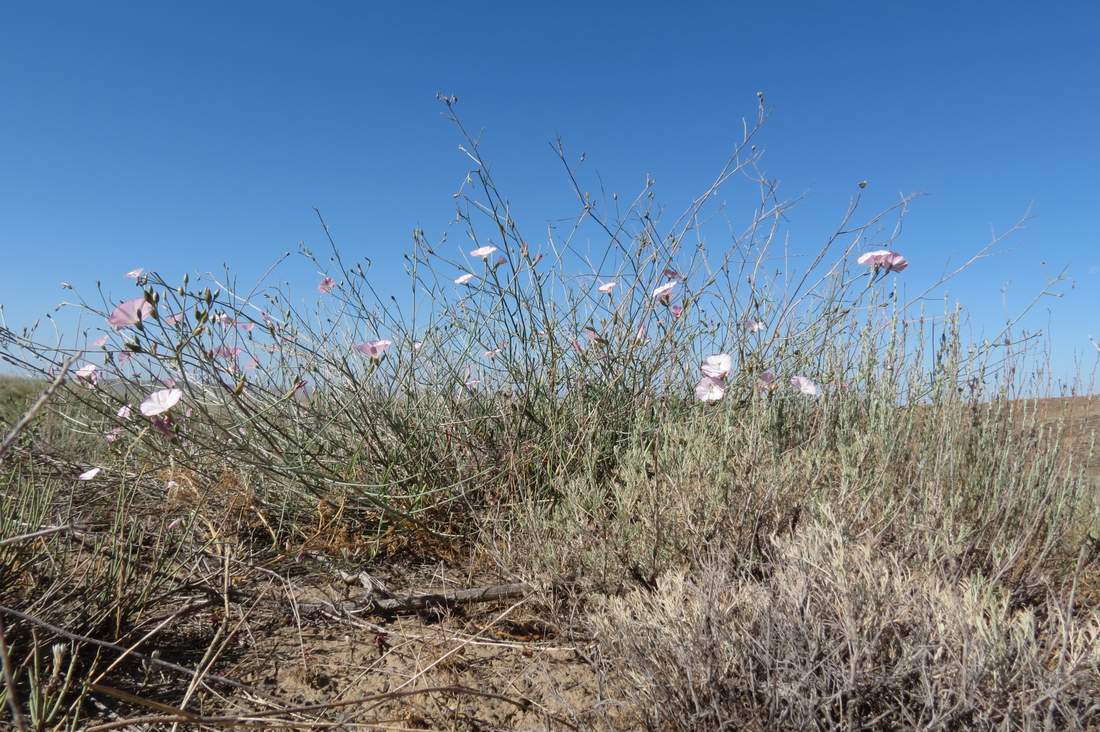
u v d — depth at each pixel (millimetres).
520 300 3543
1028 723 1361
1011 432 2812
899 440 2924
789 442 3338
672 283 3445
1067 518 2545
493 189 3436
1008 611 2088
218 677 1833
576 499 2725
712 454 2748
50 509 2818
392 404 3447
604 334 3639
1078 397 2914
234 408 3203
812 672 1540
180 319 2602
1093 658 1448
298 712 1721
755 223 3736
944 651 1561
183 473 3205
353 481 3092
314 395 3557
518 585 2508
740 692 1665
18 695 1727
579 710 1829
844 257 3678
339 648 2195
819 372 3584
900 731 1524
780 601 1698
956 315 3070
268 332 3047
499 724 1787
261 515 2969
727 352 3732
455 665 2084
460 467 3291
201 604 2350
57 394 3201
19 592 2107
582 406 3561
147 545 2771
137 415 2848
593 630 2088
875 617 1604
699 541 2342
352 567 2799
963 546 2314
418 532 3033
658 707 1684
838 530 1884
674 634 1712
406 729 1729
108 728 1525
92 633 2059
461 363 3666
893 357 3219
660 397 3670
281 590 2582
